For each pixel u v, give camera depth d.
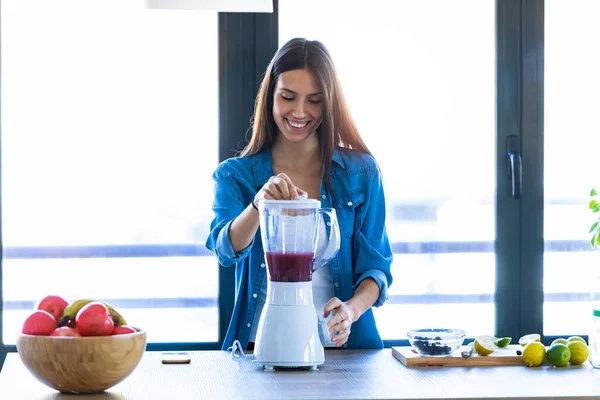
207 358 2.40
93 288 3.67
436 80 3.74
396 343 3.77
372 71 3.71
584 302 3.85
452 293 3.81
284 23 3.64
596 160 3.82
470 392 1.94
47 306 2.07
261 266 2.62
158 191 3.67
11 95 3.59
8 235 3.62
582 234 3.84
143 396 1.94
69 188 3.64
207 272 3.71
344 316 2.32
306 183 2.73
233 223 2.45
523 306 3.78
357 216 2.68
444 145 3.76
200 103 3.65
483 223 3.80
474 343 2.33
